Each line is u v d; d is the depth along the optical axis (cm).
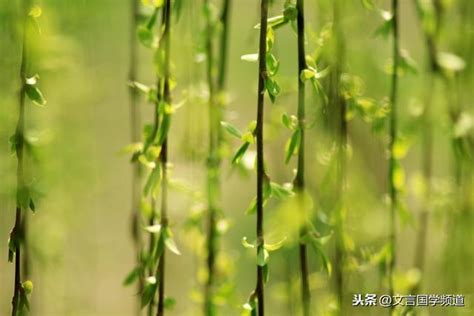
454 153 131
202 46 130
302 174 113
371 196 140
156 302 121
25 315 113
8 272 176
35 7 112
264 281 109
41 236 155
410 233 162
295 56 158
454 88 131
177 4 115
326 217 126
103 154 206
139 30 117
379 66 137
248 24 172
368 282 132
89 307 205
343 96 121
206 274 133
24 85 111
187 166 139
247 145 109
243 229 216
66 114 159
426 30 131
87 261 189
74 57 157
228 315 142
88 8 151
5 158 142
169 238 115
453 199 135
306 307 114
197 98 133
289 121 111
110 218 226
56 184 156
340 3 122
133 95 133
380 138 135
